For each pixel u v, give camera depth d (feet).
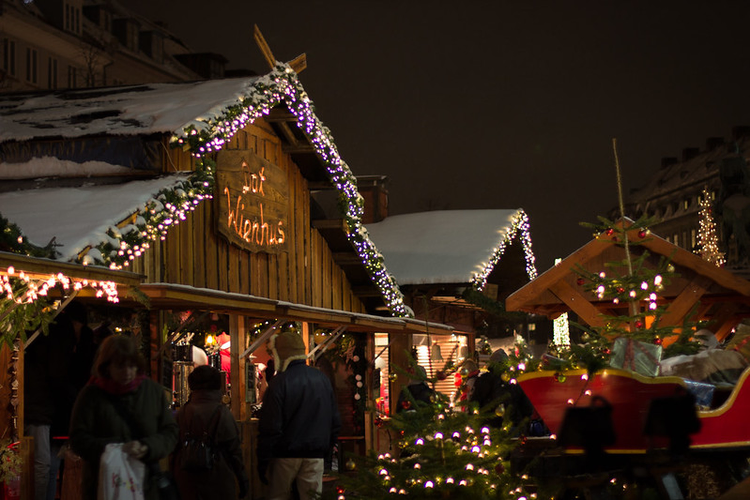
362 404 56.29
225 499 25.79
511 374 25.36
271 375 48.49
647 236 33.71
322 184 50.37
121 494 18.79
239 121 39.58
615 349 24.32
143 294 27.84
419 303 73.72
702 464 24.47
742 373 23.63
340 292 54.65
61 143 37.04
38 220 30.37
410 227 83.46
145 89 44.83
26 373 27.55
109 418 19.31
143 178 36.11
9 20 104.12
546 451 24.70
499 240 78.48
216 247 40.47
